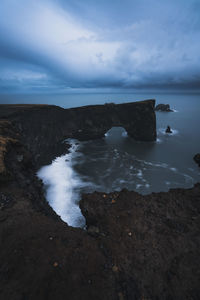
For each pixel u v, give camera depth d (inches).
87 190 1397.6
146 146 2711.6
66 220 1033.5
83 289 186.9
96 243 258.1
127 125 3112.7
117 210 330.3
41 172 1711.4
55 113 2541.8
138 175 1691.7
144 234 274.5
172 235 273.1
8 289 182.1
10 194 392.2
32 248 234.4
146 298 190.7
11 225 283.4
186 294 196.1
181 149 2498.8
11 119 1761.8
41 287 184.5
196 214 318.3
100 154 2346.2
